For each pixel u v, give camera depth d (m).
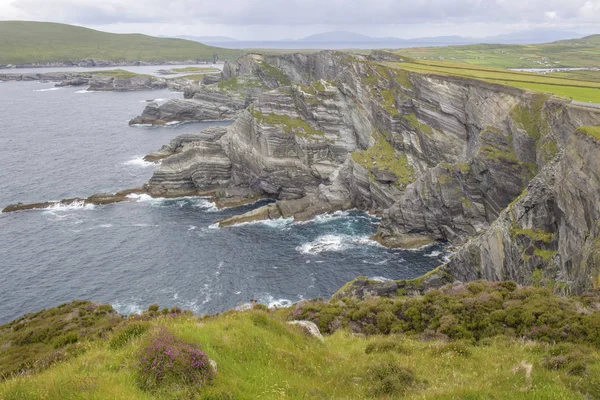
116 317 44.56
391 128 105.81
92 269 75.81
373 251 83.38
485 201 81.12
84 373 16.81
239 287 70.88
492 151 79.38
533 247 54.41
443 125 98.81
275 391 16.92
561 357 19.64
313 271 75.94
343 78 119.38
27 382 15.58
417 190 87.12
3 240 86.25
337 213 101.31
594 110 65.06
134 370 16.64
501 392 16.62
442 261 78.81
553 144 71.44
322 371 21.23
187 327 21.28
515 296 33.94
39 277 73.06
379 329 34.97
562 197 50.78
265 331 23.95
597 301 30.62
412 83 106.88
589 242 42.25
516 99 83.25
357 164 102.38
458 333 30.30
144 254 81.50
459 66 127.94
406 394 17.95
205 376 16.64
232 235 90.12
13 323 46.78
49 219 96.88
